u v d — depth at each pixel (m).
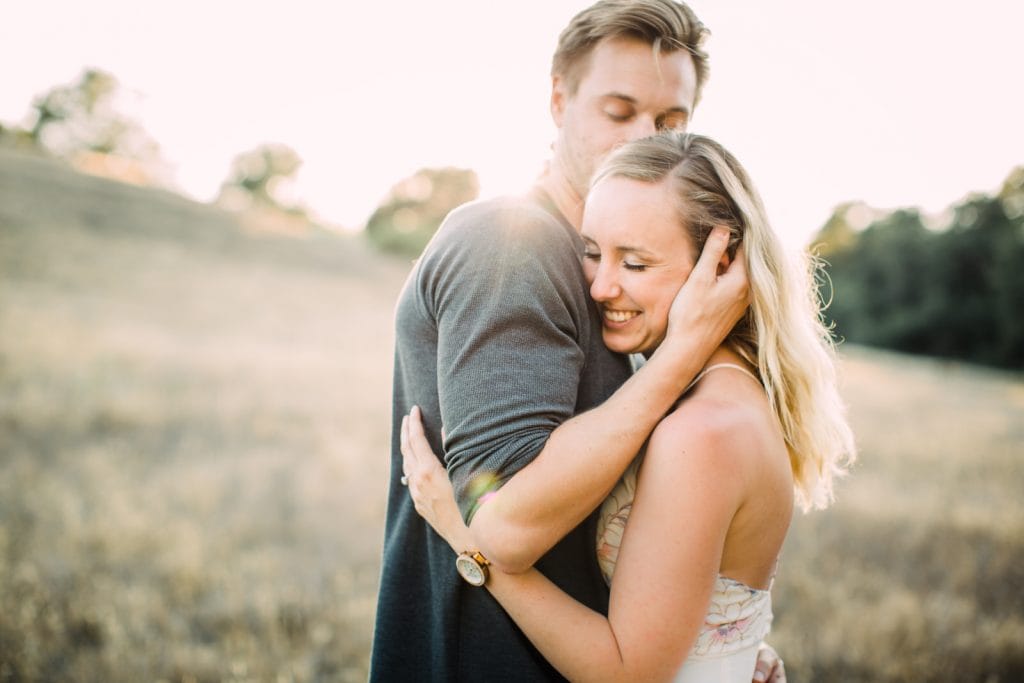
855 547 5.46
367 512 5.67
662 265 1.39
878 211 61.00
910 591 4.69
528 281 1.29
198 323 18.19
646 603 1.25
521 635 1.43
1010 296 47.44
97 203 43.38
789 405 1.47
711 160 1.42
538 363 1.27
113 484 5.72
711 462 1.24
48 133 79.12
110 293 21.42
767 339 1.41
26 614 3.67
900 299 53.12
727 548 1.36
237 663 3.41
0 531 4.63
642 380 1.29
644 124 1.64
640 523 1.27
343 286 35.94
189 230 43.31
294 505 5.68
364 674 3.44
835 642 3.90
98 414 7.80
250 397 9.61
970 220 52.62
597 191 1.43
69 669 3.34
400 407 1.66
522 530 1.22
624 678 1.26
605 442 1.22
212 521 5.19
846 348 44.94
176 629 3.71
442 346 1.33
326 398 10.15
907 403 16.44
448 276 1.34
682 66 1.64
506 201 1.40
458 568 1.37
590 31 1.64
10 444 6.64
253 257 40.19
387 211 76.62
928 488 7.45
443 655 1.46
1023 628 4.17
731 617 1.40
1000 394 23.03
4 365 9.79
